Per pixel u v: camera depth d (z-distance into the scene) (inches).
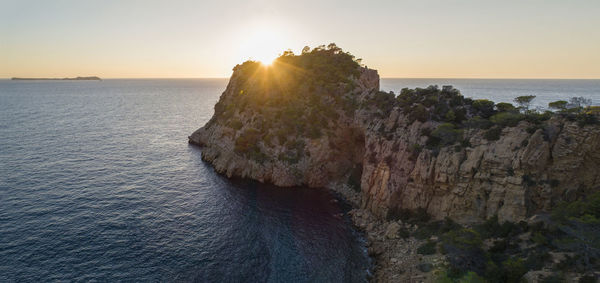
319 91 3764.8
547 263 1395.2
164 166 3663.9
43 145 4335.6
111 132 5487.2
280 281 1717.5
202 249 1987.0
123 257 1866.4
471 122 2271.2
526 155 1763.0
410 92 3006.9
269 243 2082.9
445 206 2059.5
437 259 1683.1
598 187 1680.6
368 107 3166.8
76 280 1653.5
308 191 3048.7
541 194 1713.8
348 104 3447.3
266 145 3422.7
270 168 3280.0
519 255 1517.0
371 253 1983.3
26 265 1753.2
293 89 3865.7
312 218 2469.2
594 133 1669.5
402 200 2314.2
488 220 1806.1
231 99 4630.9
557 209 1611.7
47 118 6850.4
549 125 1859.0
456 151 2075.5
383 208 2373.3
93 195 2721.5
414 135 2415.1
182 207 2578.7
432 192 2154.3
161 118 7431.1
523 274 1382.9
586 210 1505.9
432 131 2348.7
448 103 2650.1
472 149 2021.4
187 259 1877.5
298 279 1737.2
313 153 3253.0
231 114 4109.3
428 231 1982.0
